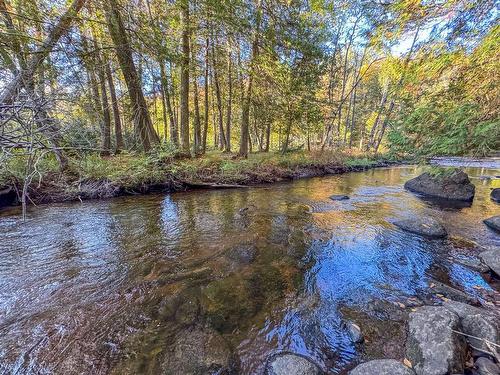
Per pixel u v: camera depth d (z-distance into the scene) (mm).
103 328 2574
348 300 3107
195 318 2750
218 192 9406
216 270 3760
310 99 13539
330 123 19312
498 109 3131
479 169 14766
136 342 2402
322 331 2588
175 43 7492
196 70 11828
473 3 2957
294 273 3730
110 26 5664
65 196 7320
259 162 12609
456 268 3832
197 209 7012
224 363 2184
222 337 2488
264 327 2639
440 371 1932
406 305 2984
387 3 3758
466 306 2736
